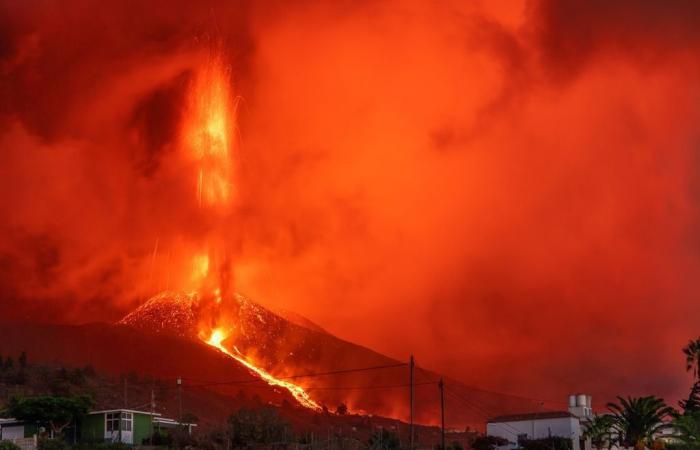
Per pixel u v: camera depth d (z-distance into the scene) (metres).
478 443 128.62
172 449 100.19
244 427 114.19
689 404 131.88
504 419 133.25
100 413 105.94
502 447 130.75
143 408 179.00
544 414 131.00
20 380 177.50
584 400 136.00
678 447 114.50
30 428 101.94
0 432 102.06
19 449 86.56
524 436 130.12
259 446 110.06
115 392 191.38
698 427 111.12
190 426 125.19
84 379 191.25
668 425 118.56
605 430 119.50
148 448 98.88
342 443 121.25
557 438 124.69
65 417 103.31
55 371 192.25
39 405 102.25
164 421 119.88
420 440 194.62
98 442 100.94
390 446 127.25
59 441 92.88
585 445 126.00
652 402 117.62
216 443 110.06
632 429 117.25
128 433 105.88
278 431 115.88
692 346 130.75
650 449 117.00
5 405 134.00
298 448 110.44
